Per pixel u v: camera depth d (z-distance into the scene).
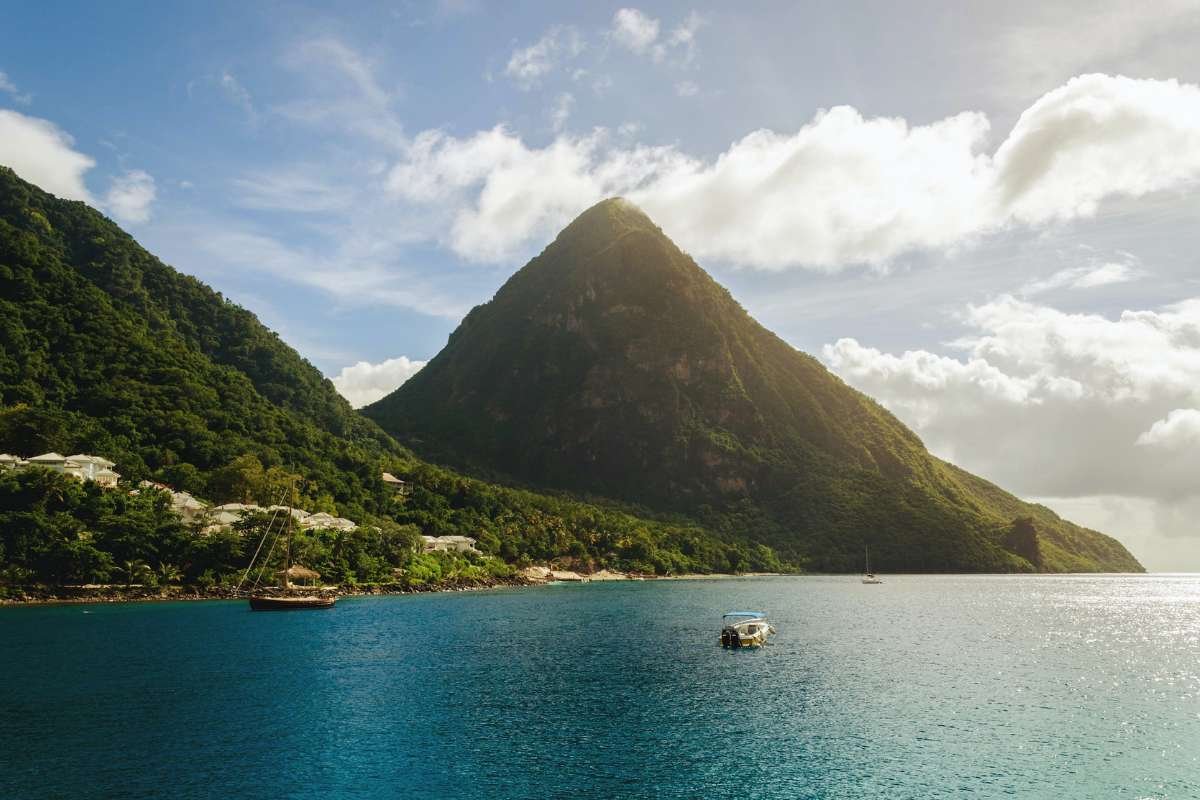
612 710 58.53
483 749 48.56
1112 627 124.94
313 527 172.25
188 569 139.50
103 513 136.62
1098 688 69.25
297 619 112.00
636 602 158.00
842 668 77.69
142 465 175.12
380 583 165.88
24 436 165.38
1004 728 54.56
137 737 49.81
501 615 124.81
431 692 63.88
